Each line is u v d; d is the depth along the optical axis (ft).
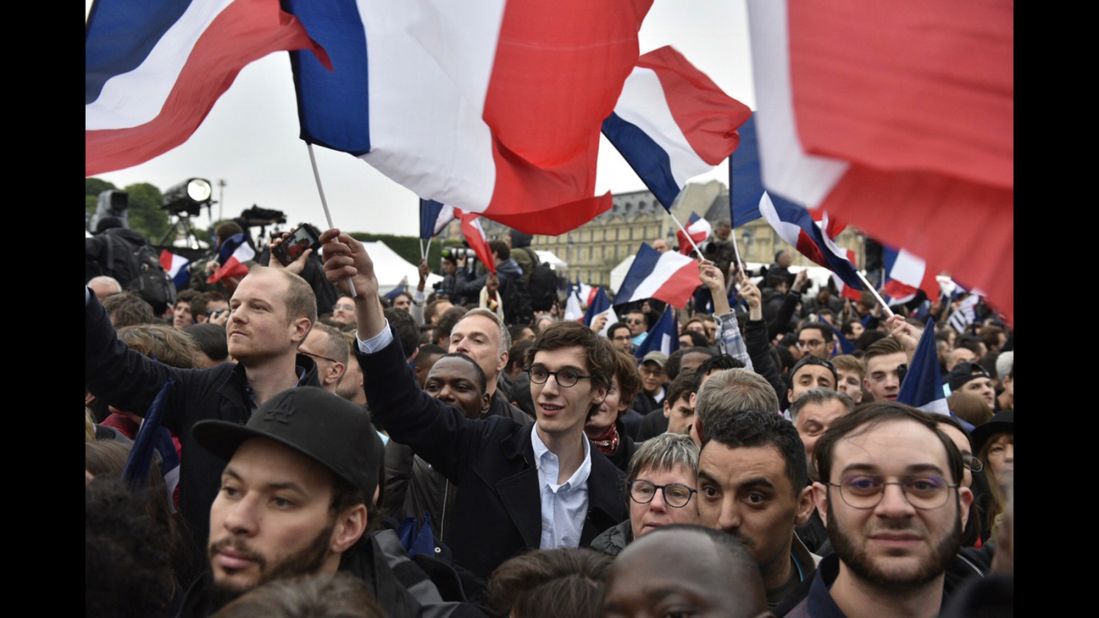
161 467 12.68
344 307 28.12
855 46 7.93
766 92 7.88
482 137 13.65
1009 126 7.86
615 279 61.16
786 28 7.89
